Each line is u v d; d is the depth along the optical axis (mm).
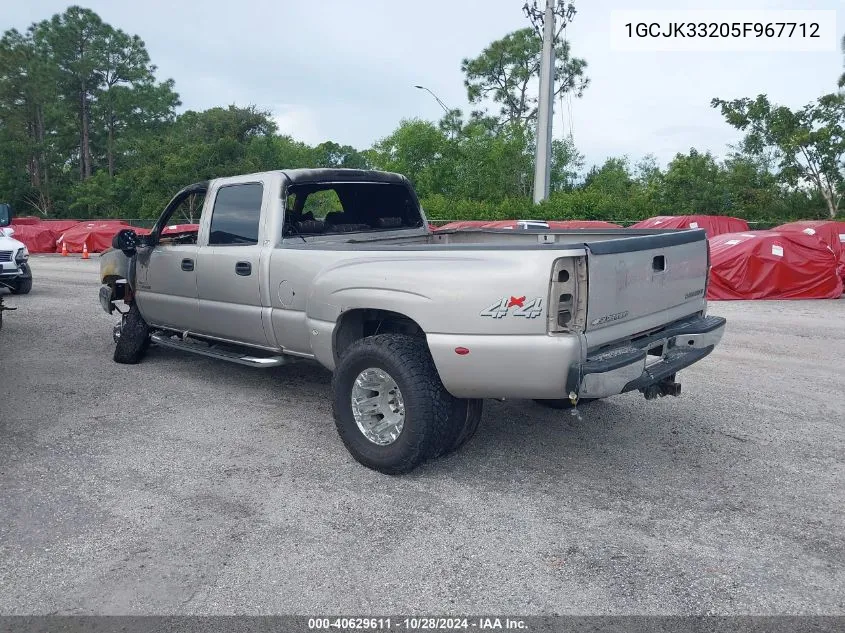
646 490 4211
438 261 4117
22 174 69312
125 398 6164
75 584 3211
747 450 4883
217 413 5742
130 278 6984
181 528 3738
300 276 5016
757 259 12617
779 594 3107
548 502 4043
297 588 3174
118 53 74125
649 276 4289
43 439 5109
